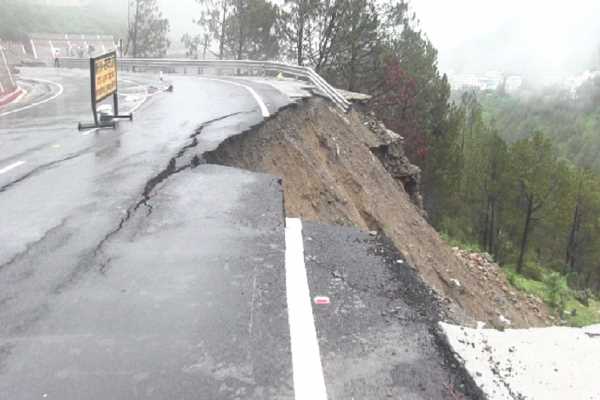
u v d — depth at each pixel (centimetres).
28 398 245
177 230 464
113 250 423
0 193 592
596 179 4703
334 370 262
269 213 507
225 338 292
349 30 2698
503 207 3725
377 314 318
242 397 243
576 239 4516
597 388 250
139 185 606
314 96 1680
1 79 2245
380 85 2872
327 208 1166
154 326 307
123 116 1125
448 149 3362
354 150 1614
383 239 457
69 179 645
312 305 328
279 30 2925
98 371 265
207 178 634
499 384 251
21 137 970
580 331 309
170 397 244
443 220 3400
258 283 360
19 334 302
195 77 2802
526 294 2061
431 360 271
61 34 7706
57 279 373
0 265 399
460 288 1438
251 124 1027
